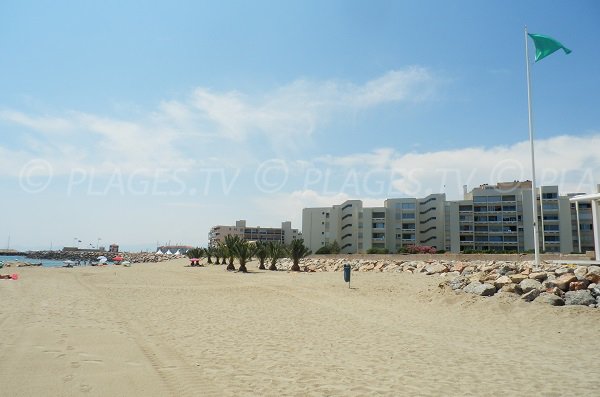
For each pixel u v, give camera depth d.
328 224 98.62
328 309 15.51
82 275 34.41
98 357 7.70
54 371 6.70
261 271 42.69
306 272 39.97
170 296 19.48
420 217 93.44
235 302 17.48
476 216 87.06
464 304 15.05
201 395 5.91
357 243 96.38
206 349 8.88
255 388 6.32
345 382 6.70
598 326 11.20
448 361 8.12
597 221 25.50
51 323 11.01
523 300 14.24
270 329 11.48
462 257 53.06
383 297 18.83
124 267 57.16
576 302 13.36
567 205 80.25
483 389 6.39
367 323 12.56
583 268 16.81
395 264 39.94
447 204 91.38
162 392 5.97
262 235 148.00
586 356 8.55
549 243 80.38
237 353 8.58
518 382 6.76
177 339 9.84
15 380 6.18
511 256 49.78
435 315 14.06
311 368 7.52
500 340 10.16
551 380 6.88
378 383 6.66
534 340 10.13
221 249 55.59
